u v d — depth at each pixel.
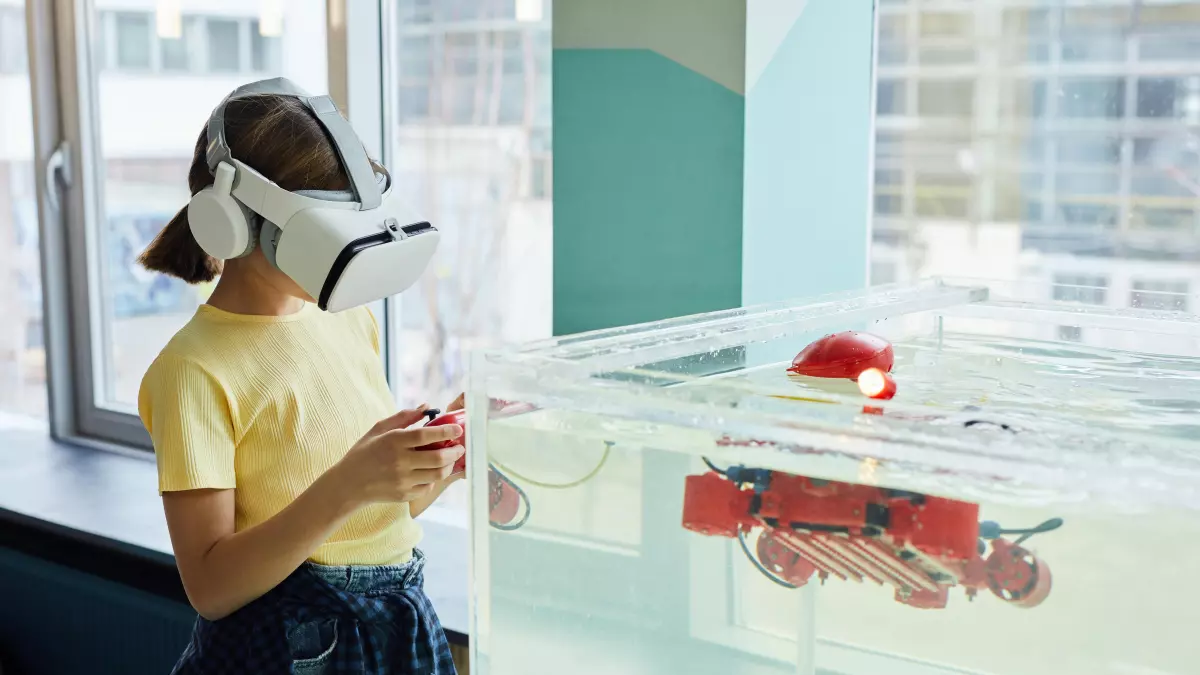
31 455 2.27
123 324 2.34
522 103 1.71
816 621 0.64
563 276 1.46
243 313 1.08
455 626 1.44
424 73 1.82
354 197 0.99
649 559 0.68
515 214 1.75
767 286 1.39
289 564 0.98
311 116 1.01
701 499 0.66
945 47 1.54
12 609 1.91
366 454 0.95
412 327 1.91
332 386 1.11
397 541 1.14
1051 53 1.46
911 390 0.81
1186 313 1.02
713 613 0.67
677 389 0.72
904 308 1.06
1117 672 0.55
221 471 1.01
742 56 1.30
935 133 1.56
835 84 1.49
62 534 1.82
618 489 0.68
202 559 1.00
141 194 2.24
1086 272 1.48
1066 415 0.72
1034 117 1.49
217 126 1.00
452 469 1.05
